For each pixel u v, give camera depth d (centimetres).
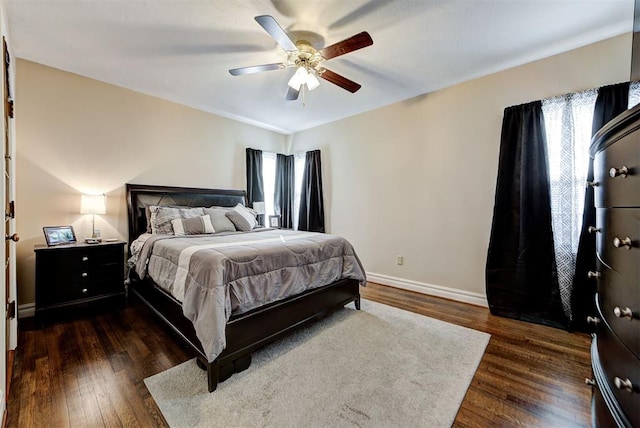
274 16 199
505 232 271
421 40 229
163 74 288
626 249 85
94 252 266
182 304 184
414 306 295
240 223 351
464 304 301
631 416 79
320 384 166
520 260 261
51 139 273
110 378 169
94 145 299
